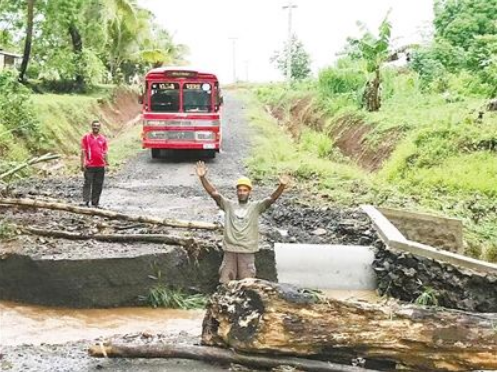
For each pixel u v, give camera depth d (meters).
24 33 34.78
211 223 12.12
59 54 36.72
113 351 6.76
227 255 9.68
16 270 9.95
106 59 48.47
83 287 9.82
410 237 13.82
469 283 10.50
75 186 18.33
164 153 26.17
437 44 29.19
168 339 7.35
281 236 12.54
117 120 41.03
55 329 8.83
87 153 14.19
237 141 30.38
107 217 12.05
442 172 17.75
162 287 10.14
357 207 15.45
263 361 6.32
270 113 50.38
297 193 17.56
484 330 6.14
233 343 6.37
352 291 11.16
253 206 9.64
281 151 25.62
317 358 6.33
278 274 11.18
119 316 9.53
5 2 33.56
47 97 30.42
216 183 19.72
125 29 46.09
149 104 23.77
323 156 25.39
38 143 23.52
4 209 13.14
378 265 11.29
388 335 6.17
